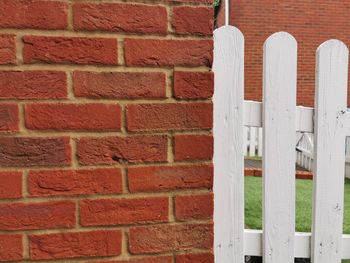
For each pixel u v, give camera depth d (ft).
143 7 3.74
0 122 3.59
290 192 5.24
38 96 3.63
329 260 5.45
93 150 3.76
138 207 3.87
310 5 30.42
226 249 5.20
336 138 5.31
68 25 3.62
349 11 30.83
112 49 3.72
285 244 5.30
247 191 11.48
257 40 29.71
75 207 3.76
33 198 3.69
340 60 5.22
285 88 5.11
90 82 3.70
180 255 3.99
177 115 3.89
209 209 4.00
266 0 29.78
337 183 5.38
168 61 3.83
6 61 3.56
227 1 29.40
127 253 3.89
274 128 5.14
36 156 3.66
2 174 3.62
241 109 5.07
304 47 30.63
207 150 3.96
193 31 3.84
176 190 3.94
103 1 3.66
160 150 3.87
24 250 3.71
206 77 3.91
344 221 9.29
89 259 3.83
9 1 3.52
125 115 3.79
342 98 5.28
